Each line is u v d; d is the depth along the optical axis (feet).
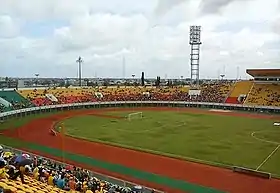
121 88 356.79
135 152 128.47
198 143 145.48
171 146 139.03
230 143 146.10
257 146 140.56
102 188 76.48
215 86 347.36
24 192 54.39
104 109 279.90
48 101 274.57
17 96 268.00
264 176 99.45
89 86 368.48
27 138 152.46
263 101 281.74
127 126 188.96
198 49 364.58
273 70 298.56
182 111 270.46
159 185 92.22
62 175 78.54
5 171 66.39
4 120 208.13
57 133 165.58
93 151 129.29
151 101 311.47
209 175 101.35
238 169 104.78
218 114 252.83
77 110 270.46
